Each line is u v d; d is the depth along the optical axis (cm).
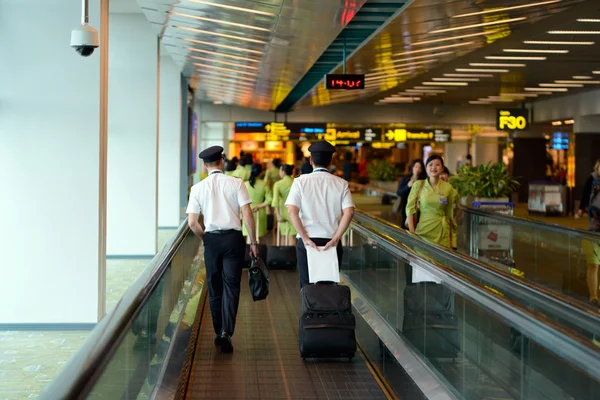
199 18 1123
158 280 427
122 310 322
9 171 886
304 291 627
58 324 884
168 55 1933
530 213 2514
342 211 635
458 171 1560
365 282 797
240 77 1912
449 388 455
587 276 821
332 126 3069
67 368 239
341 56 1611
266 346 688
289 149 3397
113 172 1502
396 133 3072
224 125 3134
